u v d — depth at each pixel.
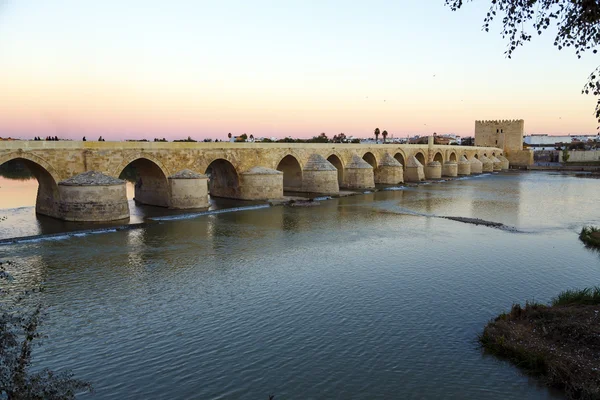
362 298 19.88
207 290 20.92
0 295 19.83
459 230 36.12
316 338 15.83
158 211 43.72
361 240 32.09
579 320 15.66
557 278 22.91
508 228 37.16
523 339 14.92
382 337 15.90
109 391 12.38
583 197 59.97
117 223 36.47
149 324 16.97
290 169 65.19
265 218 41.31
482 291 20.83
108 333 16.14
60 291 20.55
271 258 26.80
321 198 56.84
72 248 28.61
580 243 31.30
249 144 54.31
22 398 7.21
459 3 12.60
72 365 13.80
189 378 13.14
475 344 15.30
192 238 32.22
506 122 136.88
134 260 25.98
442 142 168.25
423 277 23.02
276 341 15.60
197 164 47.97
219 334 16.16
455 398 12.05
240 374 13.38
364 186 68.81
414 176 85.56
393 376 13.23
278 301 19.50
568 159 144.75
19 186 71.69
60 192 36.41
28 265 24.64
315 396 12.23
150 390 12.48
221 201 52.38
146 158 42.88
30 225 34.97
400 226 37.78
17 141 33.72
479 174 109.94
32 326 8.34
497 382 12.81
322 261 26.17
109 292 20.48
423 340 15.64
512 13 12.62
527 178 96.88
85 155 38.09
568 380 12.37
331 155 70.25
